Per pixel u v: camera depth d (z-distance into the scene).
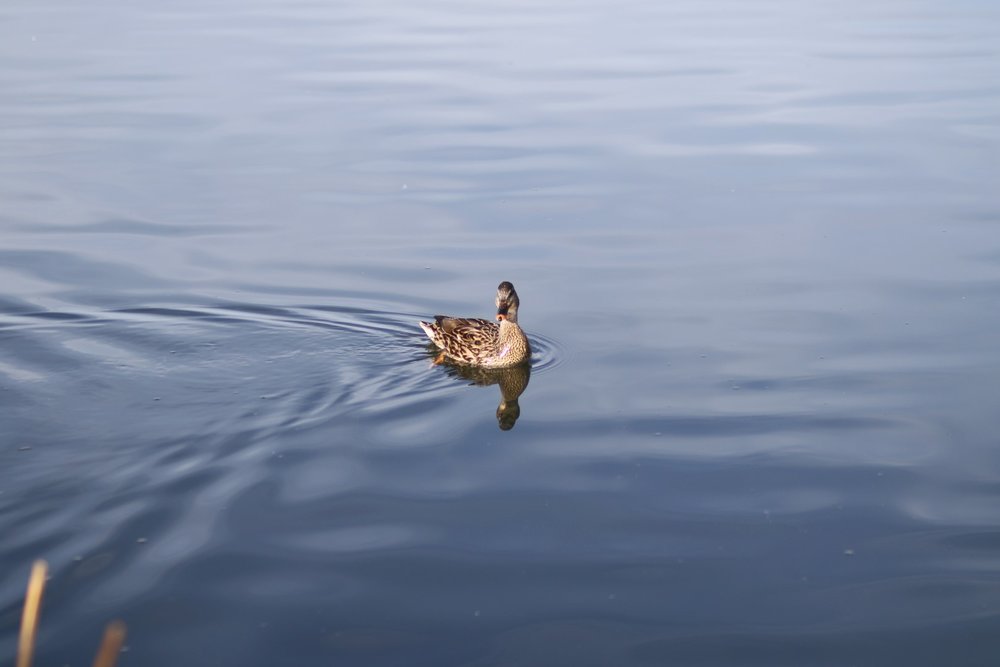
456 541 11.45
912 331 16.88
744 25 41.22
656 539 11.52
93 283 18.97
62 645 9.60
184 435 13.62
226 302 18.28
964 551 11.24
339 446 13.45
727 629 10.09
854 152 25.91
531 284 19.27
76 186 23.84
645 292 18.81
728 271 19.56
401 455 13.30
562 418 14.40
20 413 14.18
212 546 11.19
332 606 10.32
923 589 10.65
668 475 12.83
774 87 31.78
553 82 32.38
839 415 14.25
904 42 37.91
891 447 13.40
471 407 14.77
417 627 10.07
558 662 9.62
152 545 11.16
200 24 41.09
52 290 18.64
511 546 11.36
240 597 10.39
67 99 30.38
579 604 10.43
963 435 13.65
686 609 10.38
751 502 12.21
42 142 26.69
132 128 27.81
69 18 42.38
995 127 27.61
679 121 28.50
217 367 15.87
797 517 11.90
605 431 13.98
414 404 14.82
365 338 17.12
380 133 27.58
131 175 24.56
